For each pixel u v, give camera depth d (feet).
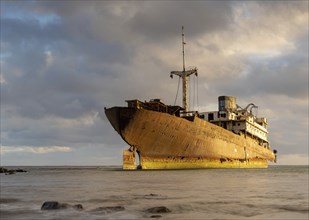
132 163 207.51
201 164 222.89
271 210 54.03
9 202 65.31
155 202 63.26
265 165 349.41
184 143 202.28
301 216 48.62
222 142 241.55
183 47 266.36
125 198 70.13
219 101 286.25
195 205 59.06
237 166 272.31
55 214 49.55
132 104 191.52
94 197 72.59
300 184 112.47
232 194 77.97
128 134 187.32
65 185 113.29
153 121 181.78
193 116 203.92
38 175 216.33
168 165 204.95
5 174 238.68
